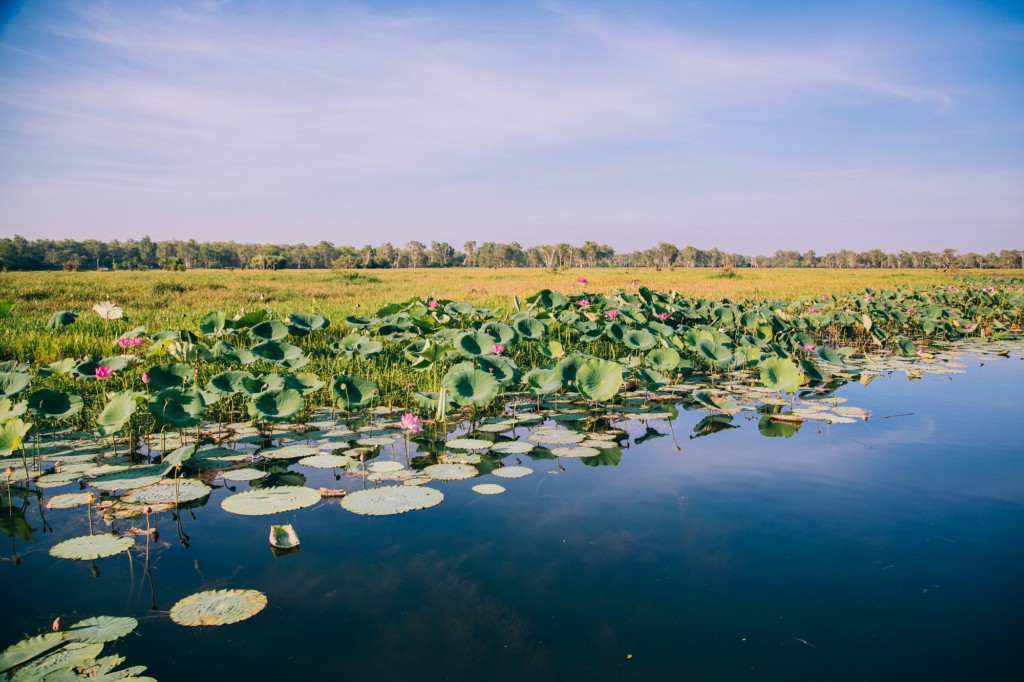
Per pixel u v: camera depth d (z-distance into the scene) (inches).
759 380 332.8
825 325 505.7
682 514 150.2
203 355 276.7
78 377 254.7
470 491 164.9
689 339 354.0
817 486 168.7
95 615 106.8
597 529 141.8
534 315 394.0
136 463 187.6
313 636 102.0
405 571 123.1
